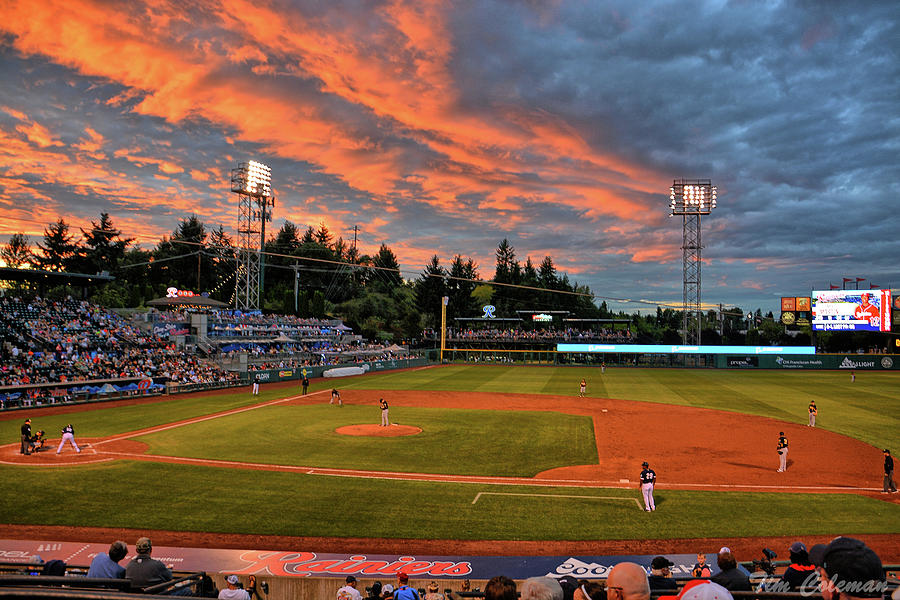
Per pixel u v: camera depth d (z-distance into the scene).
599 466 29.69
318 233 168.88
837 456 32.12
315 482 26.25
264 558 17.86
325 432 38.09
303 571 16.88
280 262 135.12
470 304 153.75
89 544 18.84
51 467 28.58
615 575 3.81
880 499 24.12
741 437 37.44
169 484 25.72
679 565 17.05
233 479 26.61
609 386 68.06
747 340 119.25
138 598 3.02
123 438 35.78
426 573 16.67
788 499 24.09
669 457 31.78
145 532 20.02
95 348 62.75
